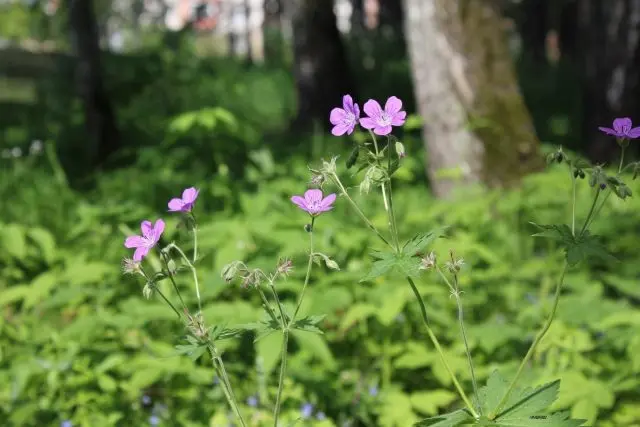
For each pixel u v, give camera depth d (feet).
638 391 4.95
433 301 5.63
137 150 11.18
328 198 3.82
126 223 6.77
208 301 5.50
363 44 23.49
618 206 6.76
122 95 15.87
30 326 5.60
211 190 7.72
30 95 20.77
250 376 5.17
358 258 5.78
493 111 8.42
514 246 6.40
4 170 10.19
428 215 6.58
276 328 3.85
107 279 5.81
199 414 5.00
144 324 5.32
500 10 8.63
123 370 5.03
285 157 10.79
